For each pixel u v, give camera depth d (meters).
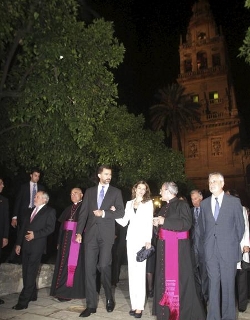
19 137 9.39
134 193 5.77
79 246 6.15
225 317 4.73
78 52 8.34
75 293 5.96
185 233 4.99
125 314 5.29
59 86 7.56
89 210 5.61
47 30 7.40
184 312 4.67
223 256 4.76
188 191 27.28
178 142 43.81
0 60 8.26
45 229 5.66
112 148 12.96
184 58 56.28
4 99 8.75
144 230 5.29
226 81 51.34
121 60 8.95
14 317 5.06
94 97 8.73
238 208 4.87
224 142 49.47
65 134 9.33
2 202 6.19
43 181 12.77
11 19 7.04
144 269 5.26
